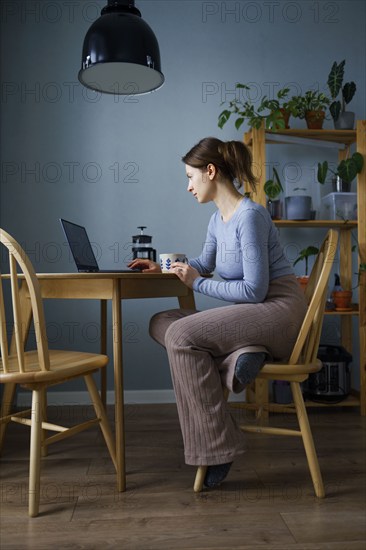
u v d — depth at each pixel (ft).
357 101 9.86
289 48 9.79
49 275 5.29
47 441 5.00
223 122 8.64
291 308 5.34
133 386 9.44
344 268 9.46
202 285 5.49
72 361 5.34
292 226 9.02
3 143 9.26
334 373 8.49
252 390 9.02
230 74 9.70
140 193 9.51
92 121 9.44
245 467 6.02
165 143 9.55
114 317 5.45
